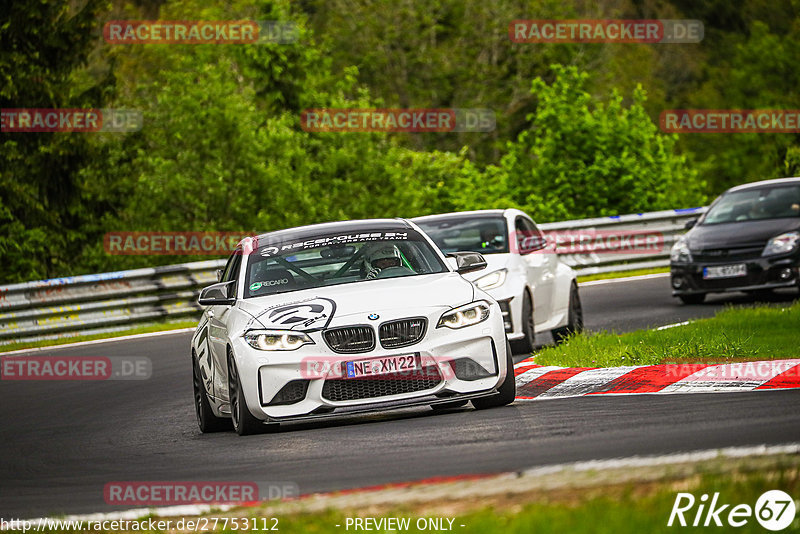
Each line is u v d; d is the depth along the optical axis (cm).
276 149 12394
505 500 1786
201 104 12200
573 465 1994
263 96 16512
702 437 2317
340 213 12825
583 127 11119
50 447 3362
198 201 11594
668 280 7438
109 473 2755
